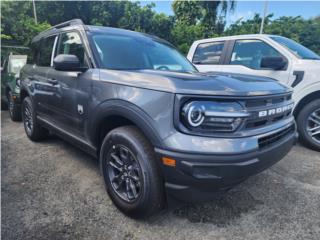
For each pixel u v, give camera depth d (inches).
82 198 107.4
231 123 76.9
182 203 88.9
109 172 101.4
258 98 83.0
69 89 119.6
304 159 152.9
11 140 179.0
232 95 77.1
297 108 168.4
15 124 226.8
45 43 157.1
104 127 105.7
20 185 117.0
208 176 75.2
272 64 170.9
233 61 198.5
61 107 129.3
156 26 1141.1
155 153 80.8
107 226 90.7
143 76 90.3
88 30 122.0
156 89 82.1
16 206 100.9
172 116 77.6
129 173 93.4
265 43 184.5
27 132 178.5
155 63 124.7
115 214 97.3
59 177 125.1
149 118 81.7
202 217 96.6
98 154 112.7
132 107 86.5
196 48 227.5
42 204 102.7
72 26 132.1
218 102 76.8
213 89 78.3
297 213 100.3
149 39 140.7
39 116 159.0
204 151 74.1
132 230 89.0
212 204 104.6
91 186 117.1
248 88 84.5
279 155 92.0
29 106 167.3
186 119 76.0
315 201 108.7
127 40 128.3
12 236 84.8
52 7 1046.4
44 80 144.6
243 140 77.4
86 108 108.4
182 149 75.0
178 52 149.9
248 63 190.7
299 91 165.3
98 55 111.8
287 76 169.2
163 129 78.7
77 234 86.5
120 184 97.3
